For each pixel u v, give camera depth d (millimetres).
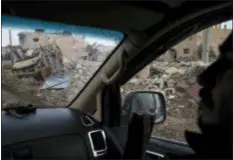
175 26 1918
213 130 1343
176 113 2258
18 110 1991
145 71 2375
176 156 2014
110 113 2254
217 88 1344
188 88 2203
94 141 2131
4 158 1778
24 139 1870
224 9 1689
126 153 1707
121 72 2273
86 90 2363
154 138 2301
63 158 1972
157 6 1624
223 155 1272
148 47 2123
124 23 1857
